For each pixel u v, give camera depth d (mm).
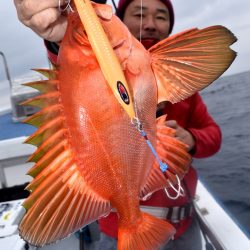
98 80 823
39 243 758
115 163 863
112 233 1862
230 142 6023
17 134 3156
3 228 1791
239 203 3832
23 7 957
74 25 826
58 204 796
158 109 1727
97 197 861
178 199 1791
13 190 2389
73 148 821
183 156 990
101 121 833
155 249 881
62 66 819
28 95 3420
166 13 2066
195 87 941
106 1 1274
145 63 912
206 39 914
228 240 1771
